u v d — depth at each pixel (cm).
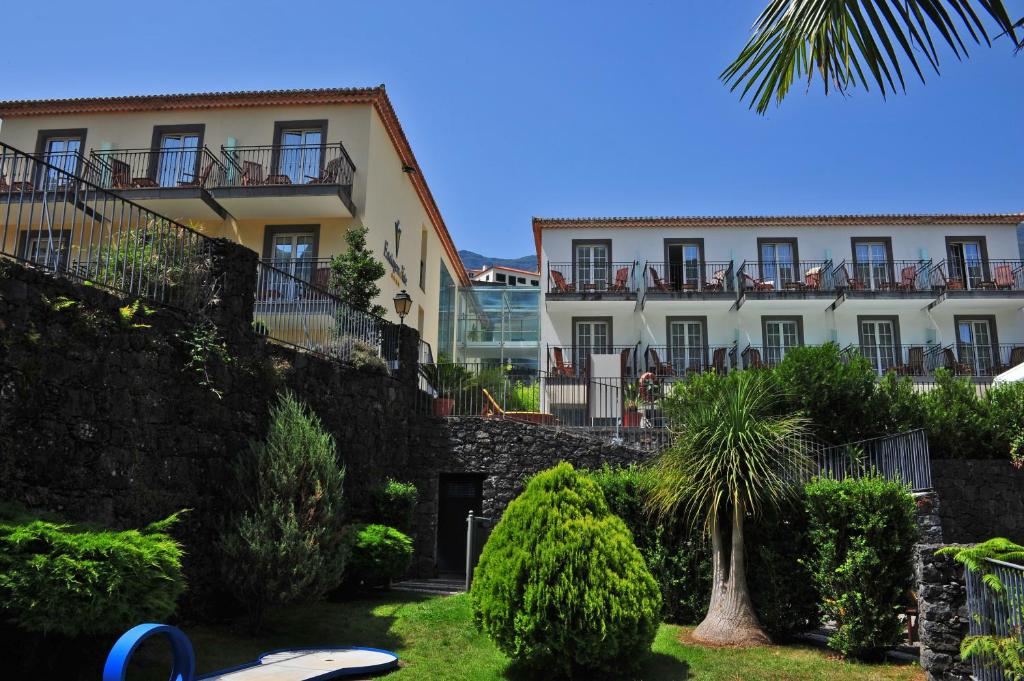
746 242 2441
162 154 1872
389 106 1944
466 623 855
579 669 683
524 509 719
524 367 2542
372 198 1872
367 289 1625
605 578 675
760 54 367
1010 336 2391
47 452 622
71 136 1912
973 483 1458
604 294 2356
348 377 1147
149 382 742
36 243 693
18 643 530
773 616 869
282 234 1859
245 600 760
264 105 1877
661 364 2294
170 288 818
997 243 2408
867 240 2436
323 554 781
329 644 750
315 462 813
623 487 989
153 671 599
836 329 2408
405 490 1133
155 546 564
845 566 805
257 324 995
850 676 718
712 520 891
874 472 1184
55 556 508
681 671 721
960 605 668
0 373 590
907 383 1530
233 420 862
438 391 1441
